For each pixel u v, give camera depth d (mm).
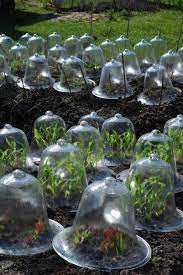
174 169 5109
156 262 4152
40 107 6445
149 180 4559
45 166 4781
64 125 5676
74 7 14289
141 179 4582
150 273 4062
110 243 4129
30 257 4191
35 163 5465
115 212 4168
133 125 6031
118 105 6578
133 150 5523
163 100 6582
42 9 14289
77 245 4180
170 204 4590
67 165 4754
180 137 5461
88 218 4195
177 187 5051
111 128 5555
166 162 4762
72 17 13219
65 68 6969
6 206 4301
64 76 6934
